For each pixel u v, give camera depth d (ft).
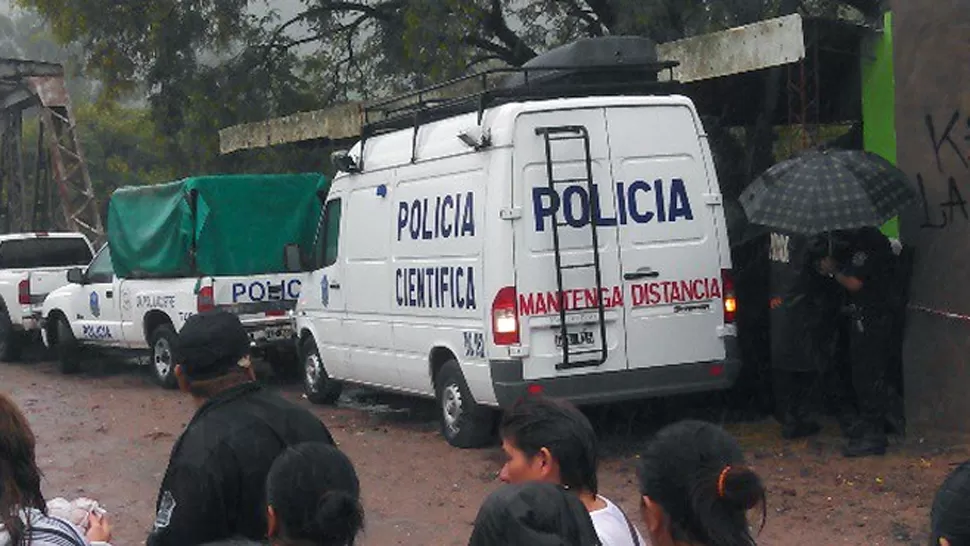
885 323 27.50
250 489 12.00
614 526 9.87
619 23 52.47
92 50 64.95
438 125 31.35
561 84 31.73
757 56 32.65
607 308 28.37
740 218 34.37
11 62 80.33
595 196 28.43
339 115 51.49
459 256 29.63
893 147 33.71
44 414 41.01
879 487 24.80
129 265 47.14
